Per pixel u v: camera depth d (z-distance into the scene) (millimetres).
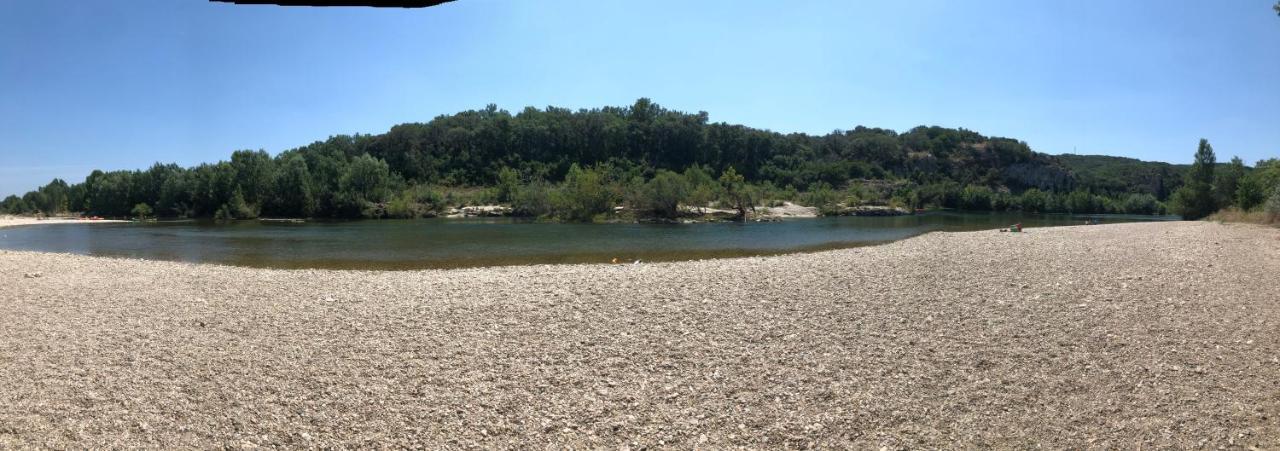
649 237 43531
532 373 9984
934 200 114688
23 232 53125
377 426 8164
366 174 86125
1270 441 7508
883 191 120250
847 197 104375
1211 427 7867
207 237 45188
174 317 13734
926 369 10016
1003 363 10188
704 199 71312
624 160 133125
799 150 151375
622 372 10023
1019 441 7777
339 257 30750
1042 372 9766
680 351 10984
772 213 80562
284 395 9109
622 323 12750
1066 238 30672
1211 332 11430
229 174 85875
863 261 21188
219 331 12539
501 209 82375
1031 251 24016
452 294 15609
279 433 7961
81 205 102500
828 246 36438
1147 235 31297
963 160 155875
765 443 7812
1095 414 8344
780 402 8875
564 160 133125
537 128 137750
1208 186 68312
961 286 16109
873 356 10656
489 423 8266
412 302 14797
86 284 18281
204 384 9516
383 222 69750
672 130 141375
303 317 13586
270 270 22562
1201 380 9219
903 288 15930
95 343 11672
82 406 8641
